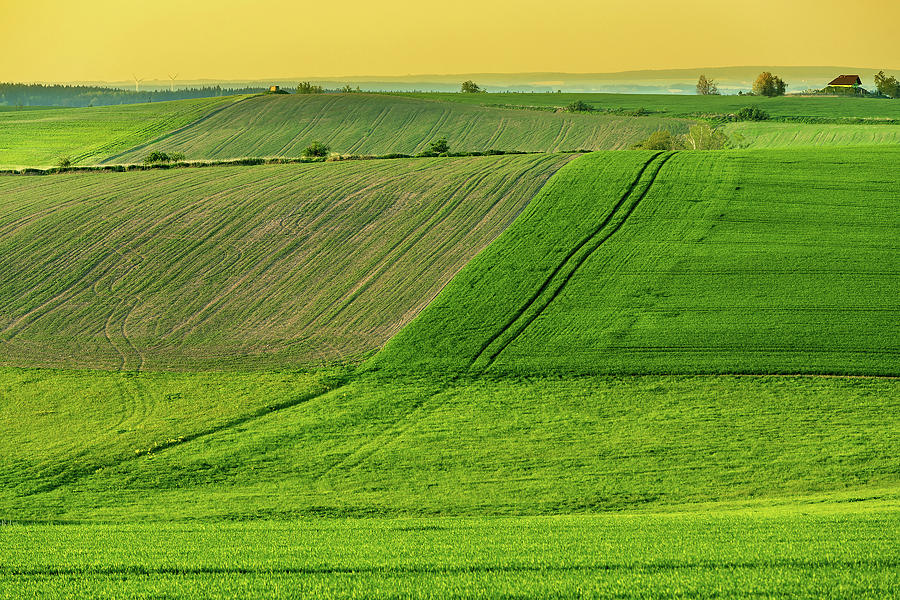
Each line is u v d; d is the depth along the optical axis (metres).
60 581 21.92
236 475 38.72
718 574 21.06
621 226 70.44
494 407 45.56
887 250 63.25
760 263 62.00
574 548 24.05
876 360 48.53
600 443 40.78
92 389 49.75
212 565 23.02
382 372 50.88
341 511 34.25
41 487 37.53
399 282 63.91
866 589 19.72
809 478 36.09
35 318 60.50
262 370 52.00
